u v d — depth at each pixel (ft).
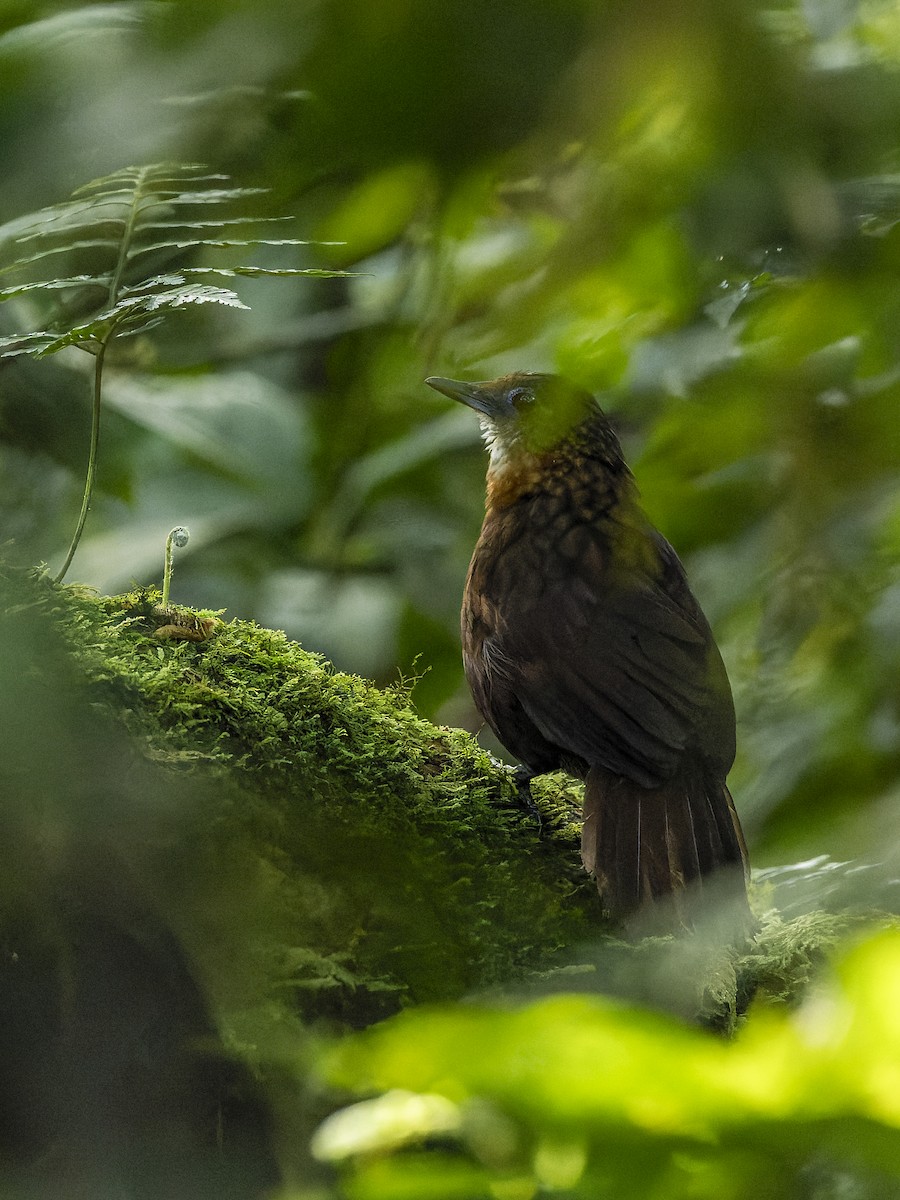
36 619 17.75
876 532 20.58
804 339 17.15
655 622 24.90
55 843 17.42
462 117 9.11
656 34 9.55
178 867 18.10
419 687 38.11
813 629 23.45
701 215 14.06
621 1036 8.96
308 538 38.91
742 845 23.18
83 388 36.65
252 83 8.89
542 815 22.15
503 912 20.22
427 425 36.32
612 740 24.03
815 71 11.11
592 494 27.27
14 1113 18.19
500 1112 10.09
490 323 14.03
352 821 19.24
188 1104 18.39
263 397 37.68
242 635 20.95
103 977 18.28
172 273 18.07
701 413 19.98
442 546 39.45
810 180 12.75
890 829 23.44
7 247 18.98
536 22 8.88
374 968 19.04
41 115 9.02
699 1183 9.61
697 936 20.52
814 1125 8.84
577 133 10.06
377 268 24.00
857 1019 8.90
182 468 39.17
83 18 9.07
